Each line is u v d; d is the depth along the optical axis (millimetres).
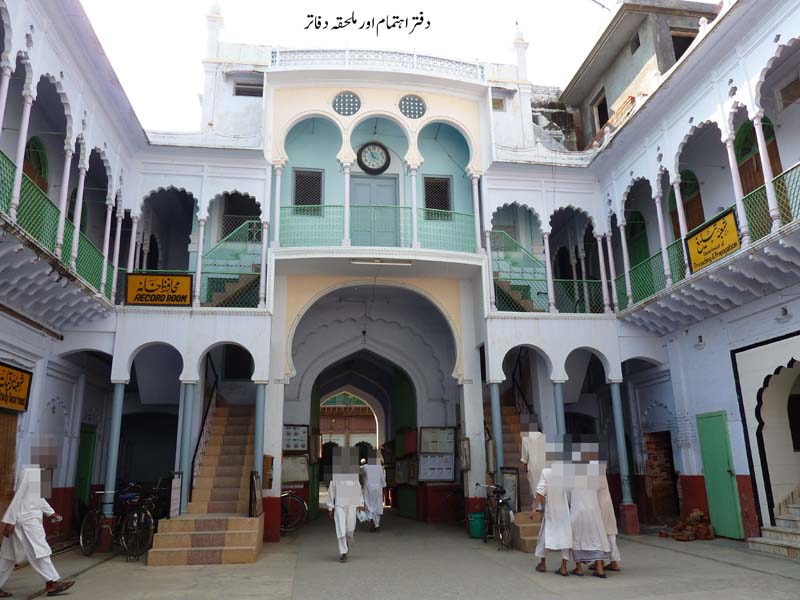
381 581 5902
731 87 7457
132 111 8477
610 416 12047
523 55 12375
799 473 7832
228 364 11727
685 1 10875
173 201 11453
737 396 8305
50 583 5426
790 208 6703
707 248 7961
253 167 9727
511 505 8180
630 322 10031
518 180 10383
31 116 7941
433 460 11414
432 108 10516
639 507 10898
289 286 10102
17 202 6031
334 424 24875
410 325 11945
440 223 10828
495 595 5211
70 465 9508
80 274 7922
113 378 8633
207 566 6879
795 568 6219
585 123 13539
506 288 10312
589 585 5527
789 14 6562
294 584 5809
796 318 7273
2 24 6441
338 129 11109
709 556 7062
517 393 11664
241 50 11430
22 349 7562
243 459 9602
